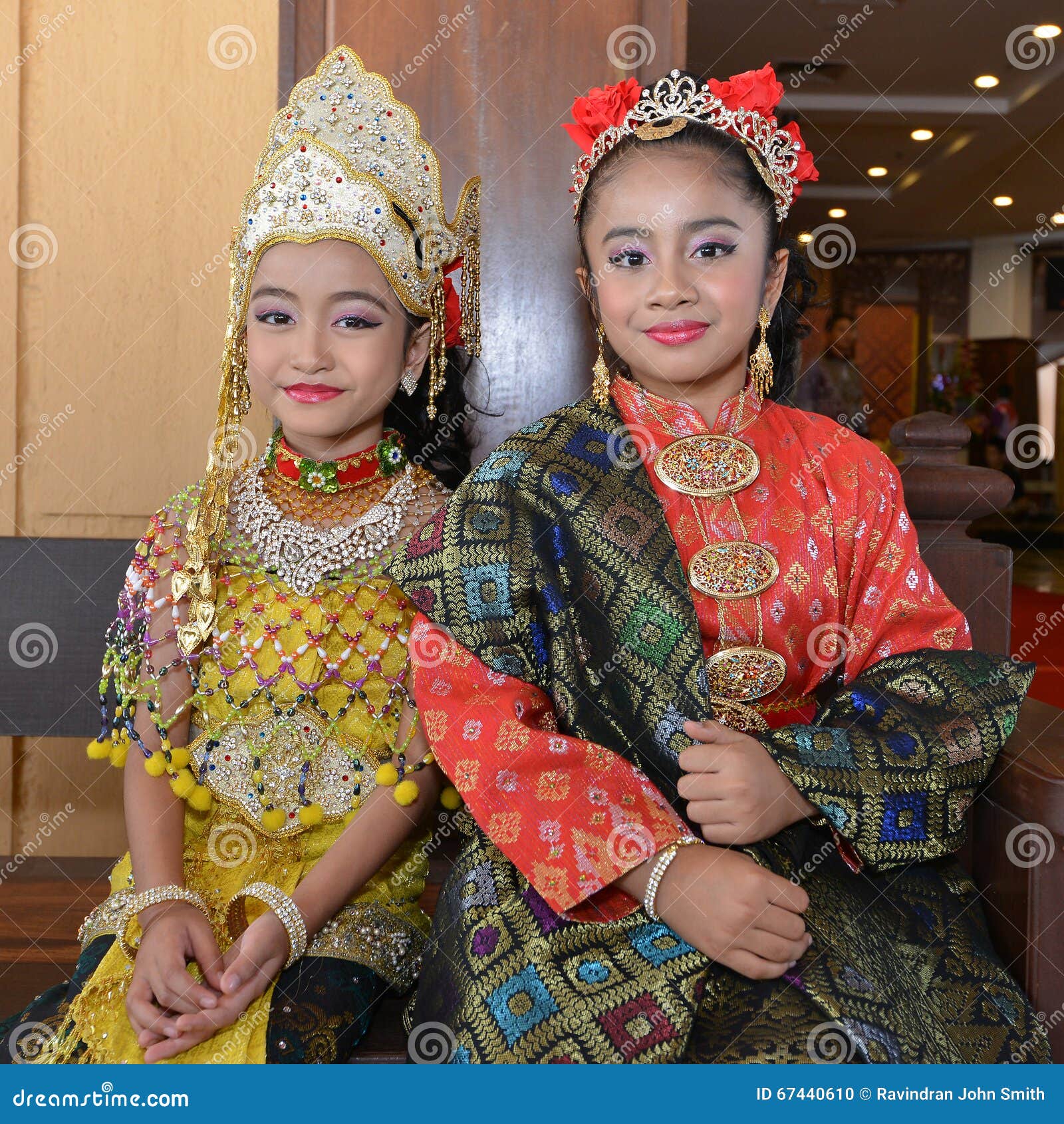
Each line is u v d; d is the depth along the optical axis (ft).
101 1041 2.80
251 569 3.51
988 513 3.84
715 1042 2.61
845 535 3.35
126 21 5.61
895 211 28.09
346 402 3.47
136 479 5.67
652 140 3.35
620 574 3.14
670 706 3.04
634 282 3.38
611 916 2.80
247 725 3.42
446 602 3.16
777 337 4.04
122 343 5.65
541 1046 2.62
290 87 4.26
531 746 2.91
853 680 3.25
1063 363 33.04
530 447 3.40
